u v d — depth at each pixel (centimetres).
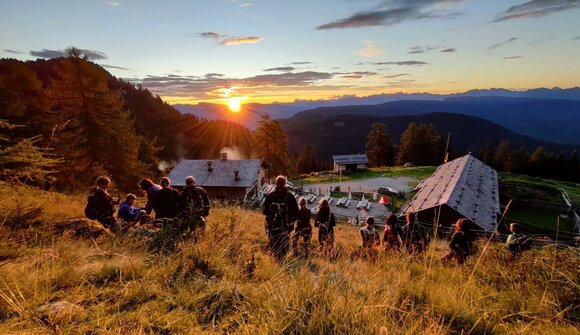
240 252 500
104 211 709
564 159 8756
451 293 383
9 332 220
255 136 5884
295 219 696
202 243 491
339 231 1556
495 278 495
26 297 282
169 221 589
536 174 8850
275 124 5812
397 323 265
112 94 2755
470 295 399
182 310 286
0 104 2502
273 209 680
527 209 3834
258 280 405
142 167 3353
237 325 271
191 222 551
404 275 409
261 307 297
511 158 9319
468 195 2953
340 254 645
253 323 258
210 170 4403
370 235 823
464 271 541
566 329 313
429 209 2627
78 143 2494
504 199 4116
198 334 249
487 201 3077
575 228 3102
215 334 252
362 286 376
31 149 684
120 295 305
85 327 238
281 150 5916
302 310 262
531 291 408
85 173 2503
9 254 385
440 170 4628
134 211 788
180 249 467
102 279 348
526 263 479
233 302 305
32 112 2917
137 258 418
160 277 362
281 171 5956
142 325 252
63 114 2533
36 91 3369
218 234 552
